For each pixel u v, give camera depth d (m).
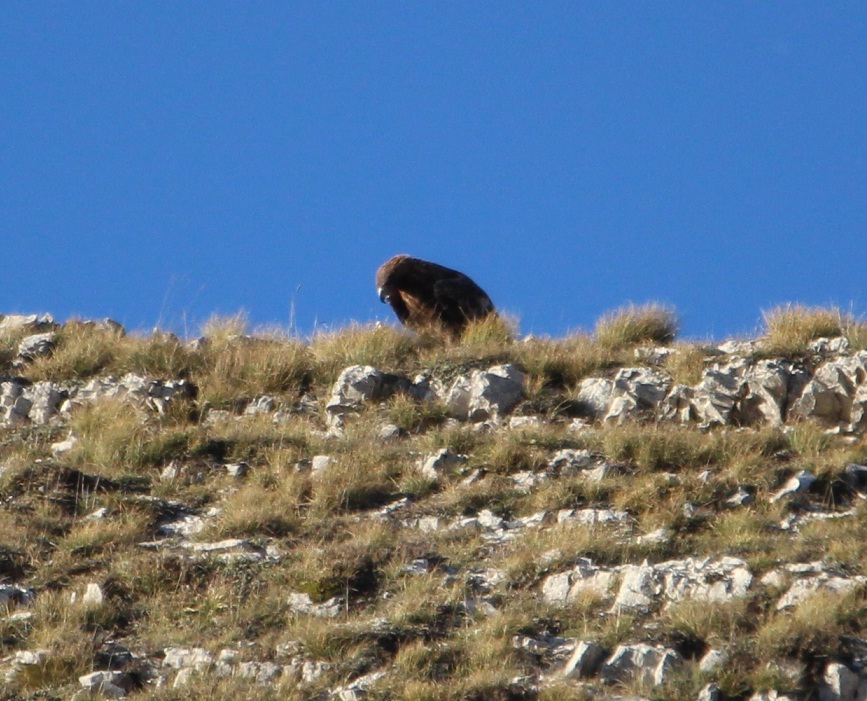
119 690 35.78
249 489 47.91
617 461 49.59
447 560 42.59
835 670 34.72
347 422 55.25
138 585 41.28
